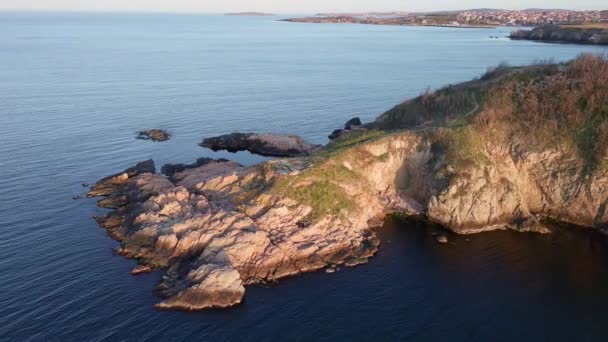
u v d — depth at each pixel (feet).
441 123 268.41
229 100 485.15
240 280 177.27
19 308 165.99
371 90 530.68
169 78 602.03
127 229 216.74
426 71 652.89
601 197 225.76
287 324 161.58
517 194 233.76
